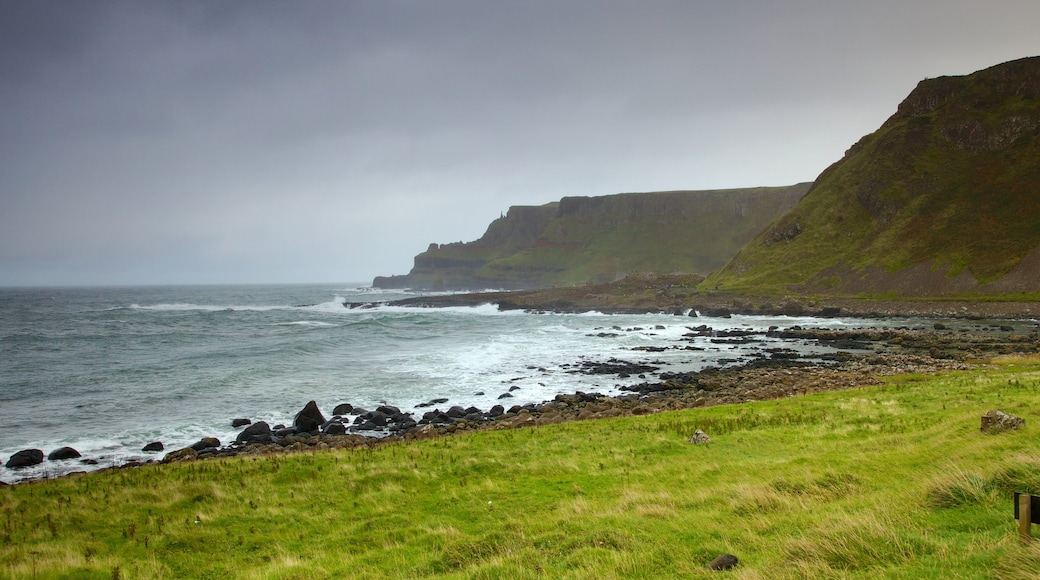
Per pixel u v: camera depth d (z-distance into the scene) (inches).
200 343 3208.7
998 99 6584.6
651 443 930.7
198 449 1257.4
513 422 1346.0
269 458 952.9
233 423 1494.8
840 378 1756.9
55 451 1221.7
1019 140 6092.5
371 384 2049.7
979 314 4143.7
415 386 2015.3
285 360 2583.7
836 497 545.6
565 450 923.4
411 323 4581.7
